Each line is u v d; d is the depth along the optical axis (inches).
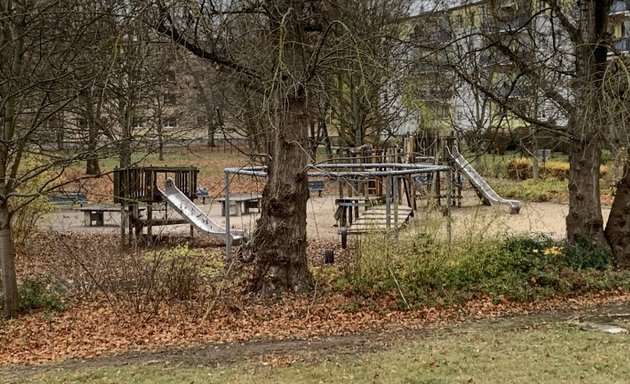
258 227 404.2
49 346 315.9
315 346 300.8
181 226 825.5
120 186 625.3
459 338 306.8
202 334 327.0
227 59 370.6
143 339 321.1
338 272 419.2
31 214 610.5
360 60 329.1
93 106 442.0
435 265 398.0
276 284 388.2
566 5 542.9
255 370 261.1
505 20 524.7
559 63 479.2
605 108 392.5
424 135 893.2
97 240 673.6
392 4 951.0
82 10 377.1
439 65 450.3
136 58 382.0
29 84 371.6
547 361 260.5
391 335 319.3
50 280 433.4
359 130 1064.2
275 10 353.4
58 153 491.2
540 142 732.7
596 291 410.9
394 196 496.7
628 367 250.4
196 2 317.7
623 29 711.7
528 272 417.1
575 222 477.7
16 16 368.2
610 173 810.8
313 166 381.7
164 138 446.0
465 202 993.5
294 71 350.9
